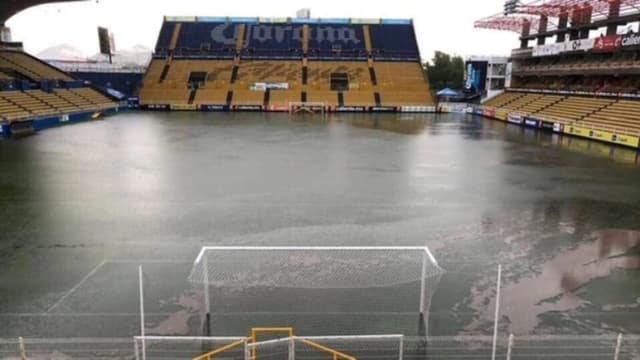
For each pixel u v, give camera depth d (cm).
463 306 995
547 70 5353
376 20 7575
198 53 6931
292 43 7194
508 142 3525
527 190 2027
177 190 1955
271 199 1831
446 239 1409
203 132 3938
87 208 1680
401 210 1711
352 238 1406
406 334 880
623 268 1208
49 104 4775
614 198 1897
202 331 883
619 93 4212
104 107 5559
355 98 6462
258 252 1227
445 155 2916
